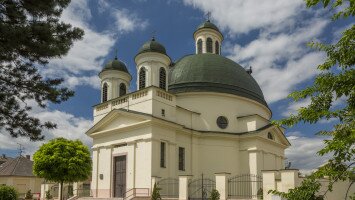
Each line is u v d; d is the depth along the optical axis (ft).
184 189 86.22
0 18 47.62
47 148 122.93
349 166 25.95
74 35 53.16
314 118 26.63
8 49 47.60
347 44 25.00
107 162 109.81
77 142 129.18
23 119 53.06
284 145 133.18
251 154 117.91
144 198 91.86
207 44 154.92
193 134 114.73
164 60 110.32
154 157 97.66
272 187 73.56
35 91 53.16
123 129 106.01
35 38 48.80
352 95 24.94
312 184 27.32
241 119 124.98
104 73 125.39
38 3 48.37
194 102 122.93
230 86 129.70
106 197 106.01
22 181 201.67
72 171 120.06
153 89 102.68
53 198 135.44
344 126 25.88
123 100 110.73
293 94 27.96
